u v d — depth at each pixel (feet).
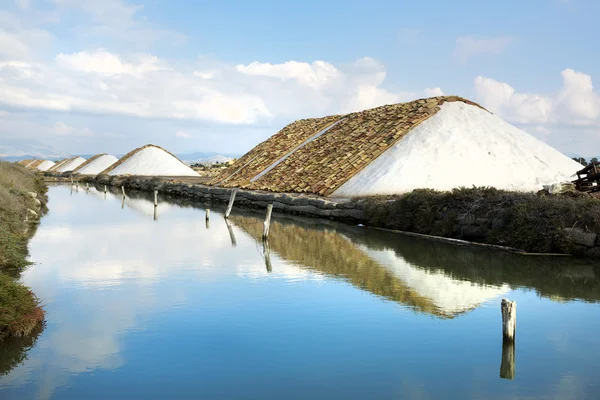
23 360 21.59
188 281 35.73
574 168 89.51
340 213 71.56
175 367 20.90
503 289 33.60
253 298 31.19
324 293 32.37
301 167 100.94
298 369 20.74
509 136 93.81
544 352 22.56
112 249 49.14
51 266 40.73
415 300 30.89
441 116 96.84
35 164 360.07
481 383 19.47
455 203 54.44
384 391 18.81
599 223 42.73
